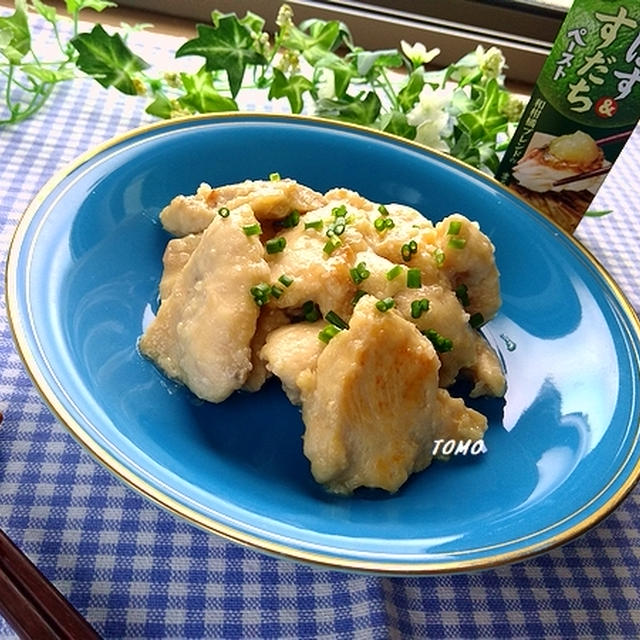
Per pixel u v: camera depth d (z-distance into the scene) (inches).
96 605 8.0
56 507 8.7
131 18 17.9
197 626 8.0
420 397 9.0
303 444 9.2
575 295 11.2
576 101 12.0
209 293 9.4
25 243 9.2
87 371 8.8
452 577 9.0
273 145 12.2
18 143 13.1
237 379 9.3
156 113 13.8
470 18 19.5
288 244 10.3
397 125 14.1
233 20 13.8
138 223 11.0
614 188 15.8
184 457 8.5
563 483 8.8
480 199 12.4
